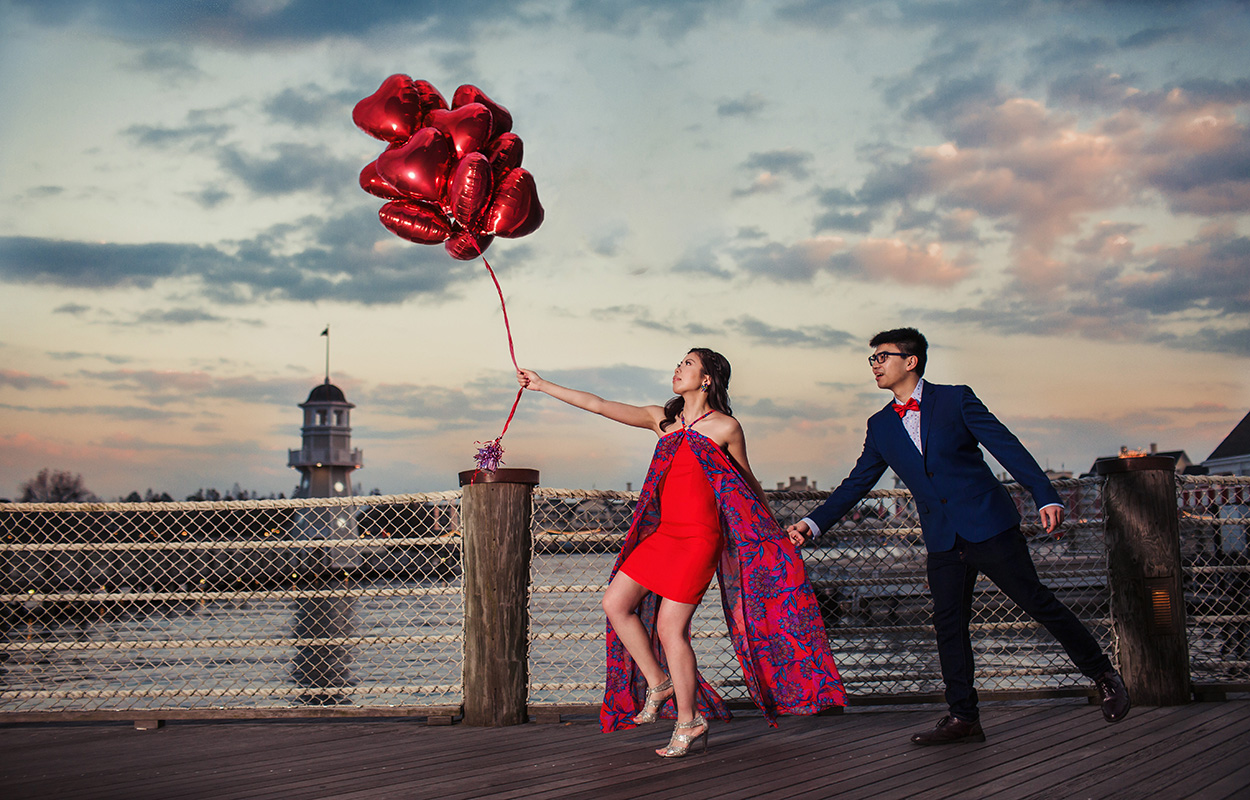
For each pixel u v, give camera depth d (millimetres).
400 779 3449
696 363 3945
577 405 4238
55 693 4758
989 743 3713
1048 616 3736
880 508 4910
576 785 3279
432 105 4480
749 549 3863
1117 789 2979
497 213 4254
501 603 4555
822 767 3436
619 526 4746
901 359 3932
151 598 4852
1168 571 4406
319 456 67188
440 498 4801
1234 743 3535
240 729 4578
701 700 3934
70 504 4957
